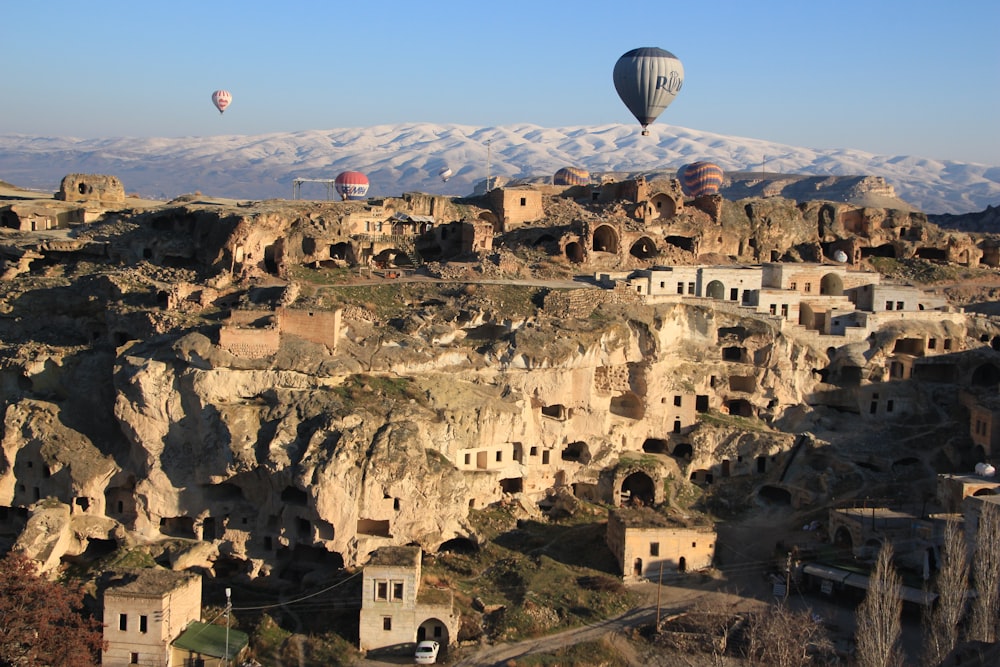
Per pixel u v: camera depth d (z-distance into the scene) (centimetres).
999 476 9581
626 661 7481
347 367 9462
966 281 13925
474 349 10100
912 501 9625
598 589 8406
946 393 11200
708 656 7469
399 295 11125
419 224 12988
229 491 9250
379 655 7744
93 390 9844
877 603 7081
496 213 13662
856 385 11350
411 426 9062
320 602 8388
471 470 9612
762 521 9825
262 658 7750
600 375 10681
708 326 11188
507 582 8562
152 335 10000
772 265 12450
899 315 11819
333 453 8638
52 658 7175
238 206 12712
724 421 10838
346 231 12438
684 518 9144
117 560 8919
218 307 10688
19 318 11188
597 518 9769
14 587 7488
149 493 9150
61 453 9406
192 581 7944
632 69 14900
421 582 8356
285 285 10819
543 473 10231
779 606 7762
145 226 12706
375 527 8894
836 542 9106
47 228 13475
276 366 9325
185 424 9206
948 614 7125
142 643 7456
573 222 13138
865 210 14750
